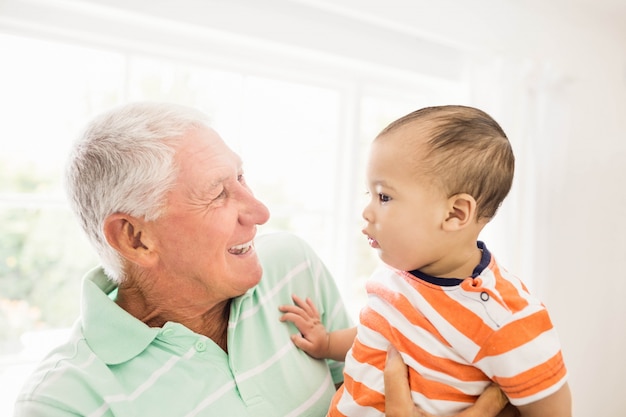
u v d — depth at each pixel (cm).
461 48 206
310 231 297
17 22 140
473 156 74
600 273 246
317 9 181
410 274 82
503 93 208
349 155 214
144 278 93
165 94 243
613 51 249
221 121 200
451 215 76
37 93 242
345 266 215
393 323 81
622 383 257
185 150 89
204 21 158
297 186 272
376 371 82
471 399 76
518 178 215
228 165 93
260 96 242
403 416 74
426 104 234
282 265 112
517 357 70
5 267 381
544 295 222
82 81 236
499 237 215
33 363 152
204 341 90
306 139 247
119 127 88
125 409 80
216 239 89
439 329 76
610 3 218
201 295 93
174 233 88
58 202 153
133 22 154
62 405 78
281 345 98
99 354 86
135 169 85
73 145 91
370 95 220
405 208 76
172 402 83
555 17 225
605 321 249
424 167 74
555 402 70
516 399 70
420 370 77
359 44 193
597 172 241
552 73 215
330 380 106
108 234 89
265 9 169
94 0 140
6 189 387
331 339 105
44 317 390
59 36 148
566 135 227
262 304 101
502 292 74
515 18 214
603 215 245
